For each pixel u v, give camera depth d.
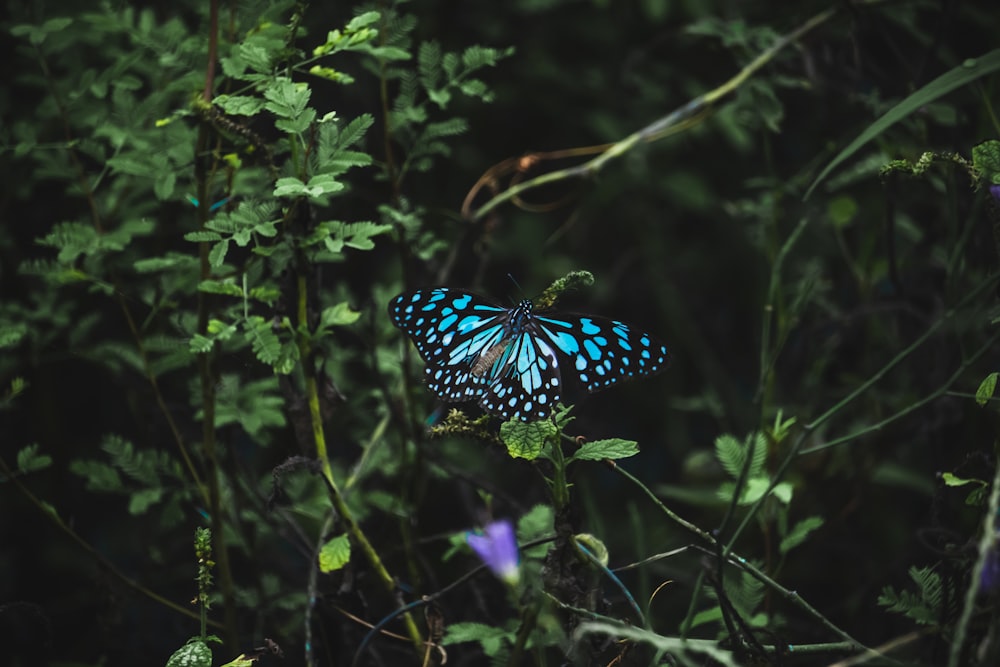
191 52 0.79
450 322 0.73
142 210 0.84
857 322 0.92
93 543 0.97
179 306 0.86
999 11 0.93
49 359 0.88
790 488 0.78
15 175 0.89
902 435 0.87
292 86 0.71
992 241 0.83
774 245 0.90
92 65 0.90
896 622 0.84
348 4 0.93
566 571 0.72
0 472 0.78
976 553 0.70
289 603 0.84
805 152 1.01
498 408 0.71
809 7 0.94
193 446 0.84
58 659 0.92
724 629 0.78
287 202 0.74
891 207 0.85
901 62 0.88
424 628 0.82
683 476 0.96
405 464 0.83
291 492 0.85
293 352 0.73
